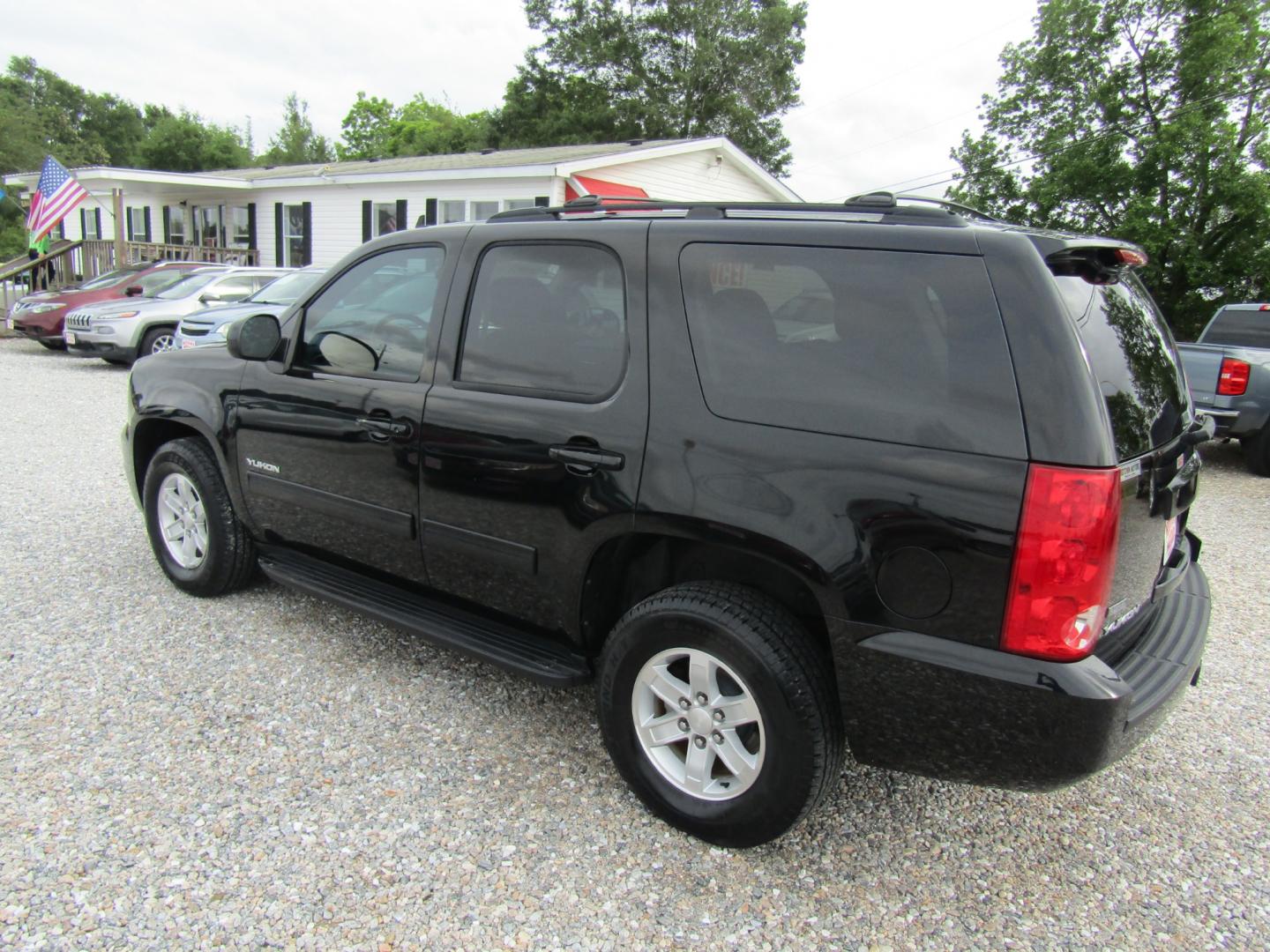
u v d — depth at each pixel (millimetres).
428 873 2410
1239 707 3639
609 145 18984
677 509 2449
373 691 3408
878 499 2166
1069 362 2014
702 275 2533
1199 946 2293
